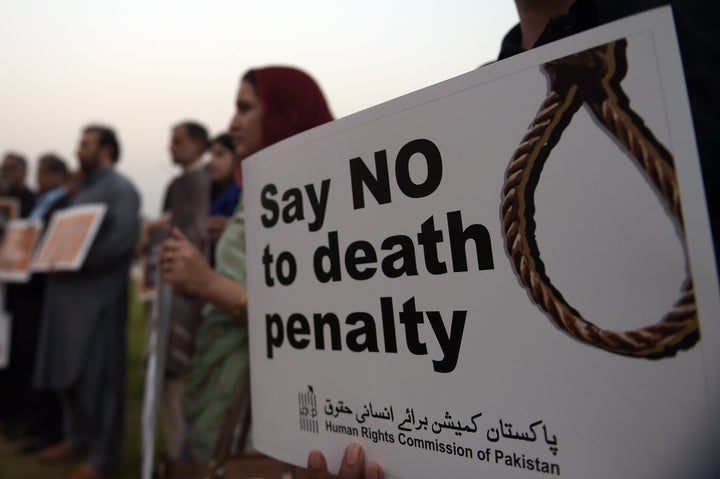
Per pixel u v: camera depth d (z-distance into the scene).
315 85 1.57
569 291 0.59
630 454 0.55
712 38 0.65
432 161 0.70
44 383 2.94
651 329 0.54
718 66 0.64
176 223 1.79
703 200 0.52
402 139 0.73
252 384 0.96
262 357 0.94
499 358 0.64
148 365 1.77
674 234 0.53
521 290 0.62
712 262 0.52
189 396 1.48
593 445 0.57
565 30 0.77
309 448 0.83
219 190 2.42
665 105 0.54
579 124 0.59
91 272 2.93
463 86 0.68
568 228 0.59
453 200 0.68
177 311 1.68
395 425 0.73
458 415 0.67
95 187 3.07
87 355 2.88
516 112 0.63
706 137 0.62
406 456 0.71
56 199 4.11
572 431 0.58
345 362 0.79
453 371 0.67
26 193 4.65
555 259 0.60
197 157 2.99
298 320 0.87
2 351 4.05
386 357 0.74
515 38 0.99
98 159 3.12
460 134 0.68
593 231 0.57
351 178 0.79
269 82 1.50
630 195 0.56
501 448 0.63
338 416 0.80
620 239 0.56
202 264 1.32
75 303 2.91
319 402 0.83
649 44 0.55
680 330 0.53
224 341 1.37
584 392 0.58
